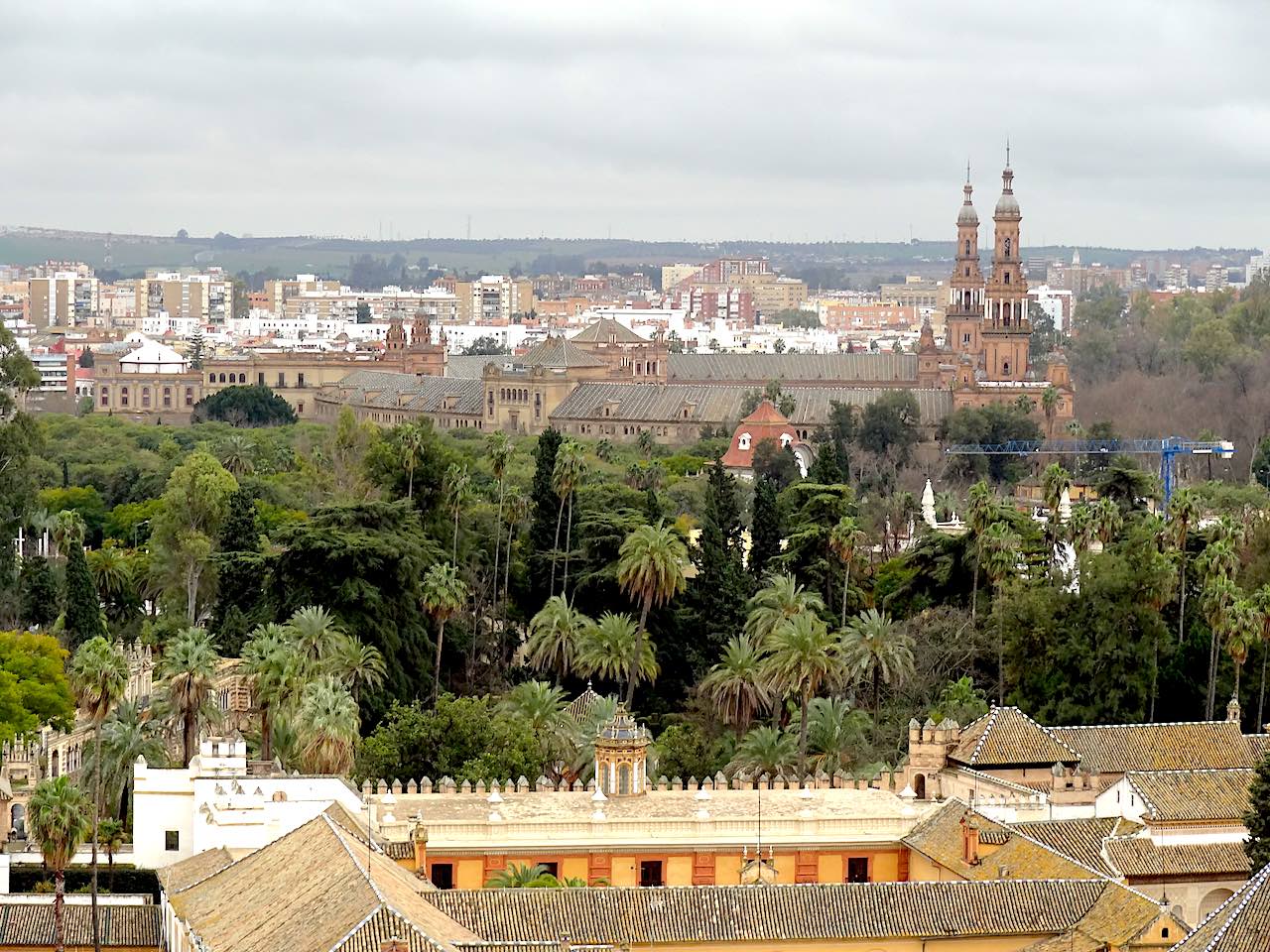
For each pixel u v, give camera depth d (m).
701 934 172.88
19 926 191.50
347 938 145.00
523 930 169.38
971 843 195.62
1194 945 140.12
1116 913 176.25
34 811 191.50
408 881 172.75
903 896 179.12
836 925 175.75
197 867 189.75
